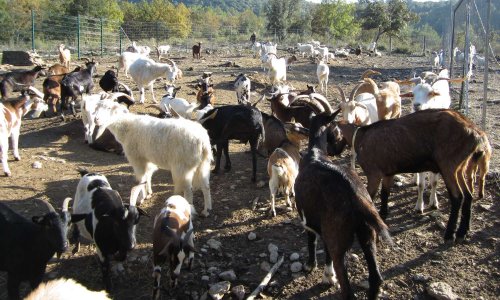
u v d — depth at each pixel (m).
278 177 2.74
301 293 2.09
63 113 5.01
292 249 2.45
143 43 16.52
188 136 2.70
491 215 2.57
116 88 5.63
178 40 18.33
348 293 1.75
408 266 2.19
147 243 2.55
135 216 2.09
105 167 3.67
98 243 2.14
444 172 2.29
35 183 3.28
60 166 3.68
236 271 2.30
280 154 2.80
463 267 2.15
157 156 2.81
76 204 2.45
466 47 4.71
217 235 2.61
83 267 2.35
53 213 2.00
